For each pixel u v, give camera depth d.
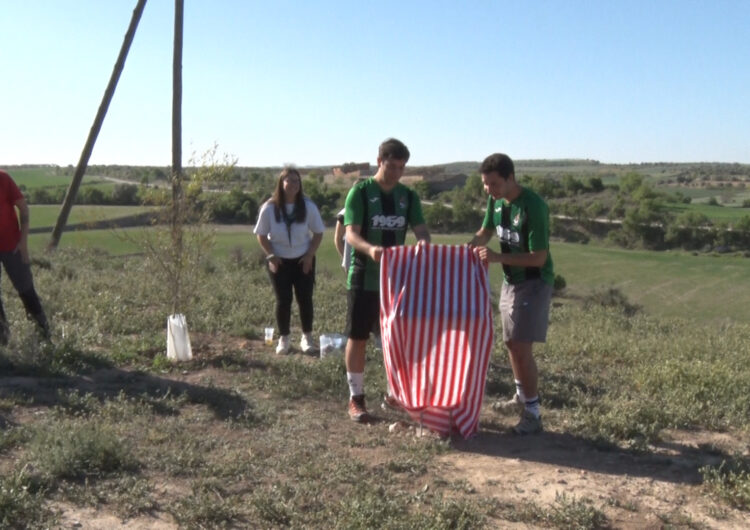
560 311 12.09
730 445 5.49
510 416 6.08
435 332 5.41
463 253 5.44
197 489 4.47
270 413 5.84
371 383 6.64
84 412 5.59
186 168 8.16
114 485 4.46
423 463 4.95
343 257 7.71
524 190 5.46
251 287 11.25
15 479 4.30
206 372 6.87
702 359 7.85
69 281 10.91
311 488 4.50
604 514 4.32
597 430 5.66
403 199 5.86
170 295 8.70
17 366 6.49
